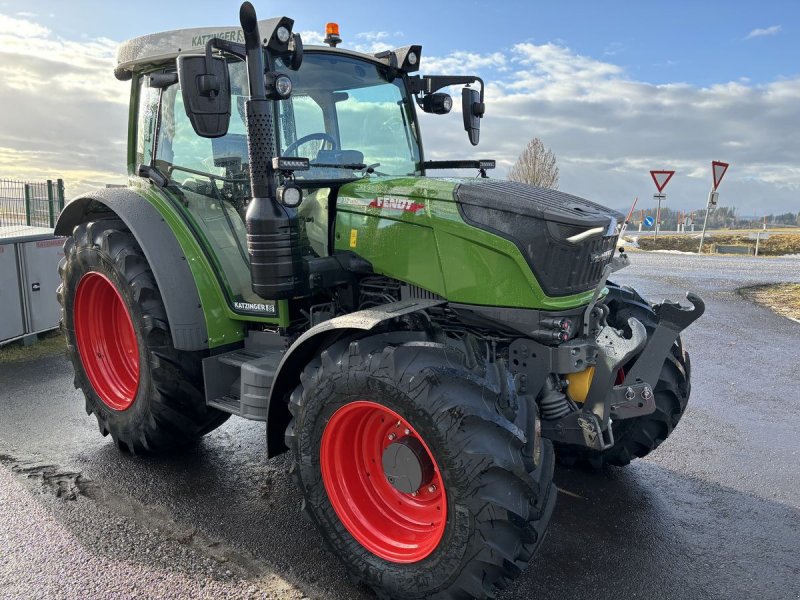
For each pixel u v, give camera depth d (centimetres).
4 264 647
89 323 424
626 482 375
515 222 280
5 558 285
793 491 364
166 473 377
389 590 256
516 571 239
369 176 358
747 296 989
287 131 329
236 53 287
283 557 291
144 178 408
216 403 353
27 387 535
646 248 2064
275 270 299
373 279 332
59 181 1066
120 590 263
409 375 242
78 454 402
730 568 288
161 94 385
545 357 288
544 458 266
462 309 293
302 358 290
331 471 275
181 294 355
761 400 516
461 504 233
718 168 1744
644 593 269
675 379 353
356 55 373
